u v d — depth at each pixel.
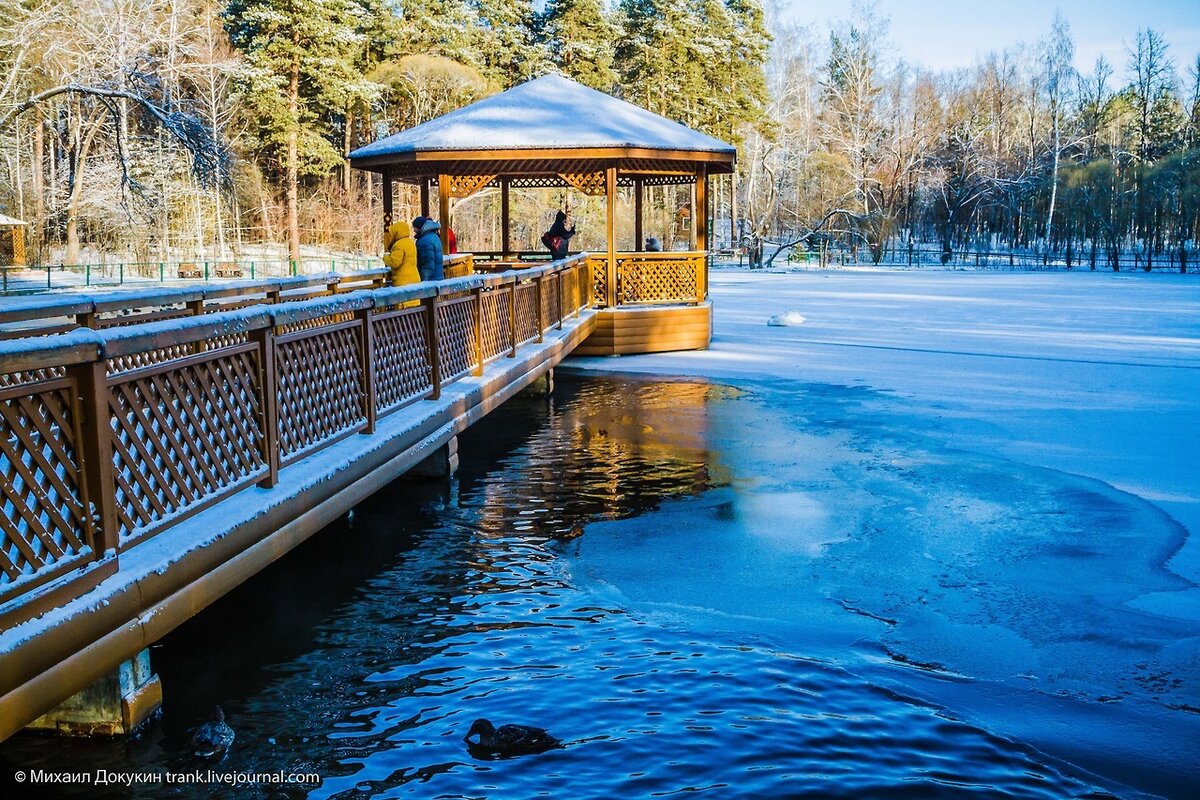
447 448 8.77
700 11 65.69
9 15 36.00
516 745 4.20
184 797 3.85
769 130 66.25
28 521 3.64
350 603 6.00
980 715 4.53
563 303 15.31
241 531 4.97
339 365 6.62
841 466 9.48
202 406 4.94
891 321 24.78
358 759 4.14
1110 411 12.29
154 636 4.29
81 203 43.97
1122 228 59.34
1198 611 5.78
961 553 6.85
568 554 6.92
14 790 3.88
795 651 5.25
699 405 13.01
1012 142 75.50
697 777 3.97
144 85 33.50
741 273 51.81
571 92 20.36
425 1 56.34
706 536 7.29
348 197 56.09
